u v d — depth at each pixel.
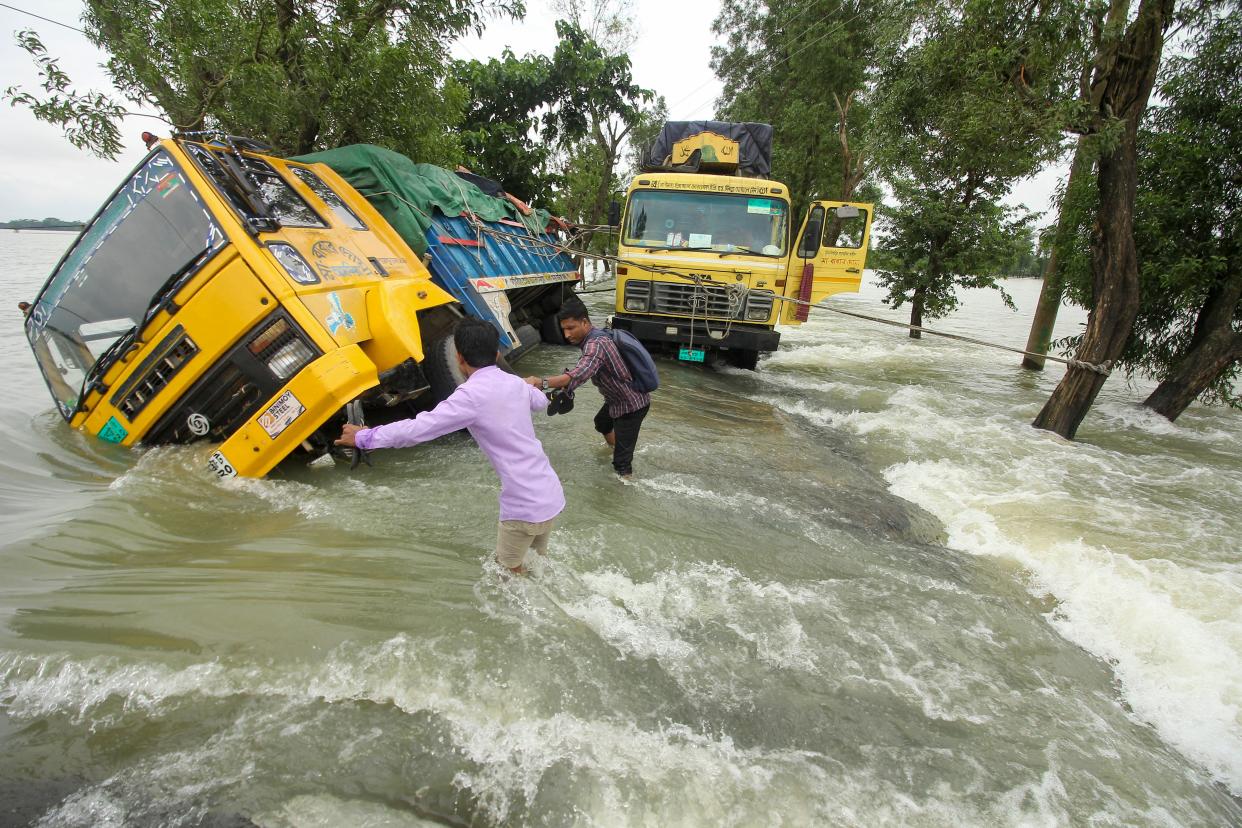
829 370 12.09
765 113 27.33
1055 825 2.39
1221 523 5.41
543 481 3.36
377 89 8.34
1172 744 3.00
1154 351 9.96
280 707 2.64
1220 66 8.58
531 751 2.52
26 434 5.62
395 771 2.38
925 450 7.14
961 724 2.89
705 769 2.50
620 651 3.13
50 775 2.28
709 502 5.03
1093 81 7.46
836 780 2.51
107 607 3.16
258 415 4.57
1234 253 8.59
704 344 9.75
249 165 5.30
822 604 3.73
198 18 7.17
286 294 4.53
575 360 10.27
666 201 9.84
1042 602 4.17
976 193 15.64
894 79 9.23
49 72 6.69
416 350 5.16
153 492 4.45
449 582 3.52
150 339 4.71
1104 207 7.73
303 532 4.03
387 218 6.76
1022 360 13.80
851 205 9.95
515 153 17.25
